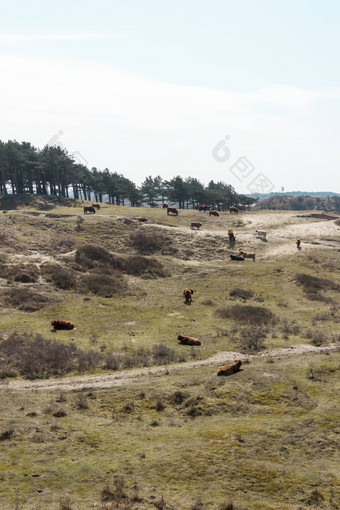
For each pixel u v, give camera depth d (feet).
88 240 194.08
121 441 49.85
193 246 203.00
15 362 79.82
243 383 66.90
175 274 169.89
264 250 202.39
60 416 56.13
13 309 115.75
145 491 39.42
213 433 51.67
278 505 37.99
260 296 145.18
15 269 141.69
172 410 60.23
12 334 96.58
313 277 162.50
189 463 44.52
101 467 43.34
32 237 184.75
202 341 100.01
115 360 82.58
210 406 60.13
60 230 200.34
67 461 44.21
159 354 88.89
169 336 104.37
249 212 300.61
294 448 48.16
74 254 169.37
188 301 139.23
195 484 40.98
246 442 49.26
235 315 122.11
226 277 165.58
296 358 82.69
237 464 44.42
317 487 40.91
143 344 96.89
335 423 53.47
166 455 46.14
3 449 45.42
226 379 69.26
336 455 46.73
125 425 54.85
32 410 56.95
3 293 123.13
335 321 118.11
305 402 59.77
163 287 153.48
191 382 69.00
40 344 90.38
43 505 36.11
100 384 70.59
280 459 45.85
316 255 192.44
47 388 68.39
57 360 81.82
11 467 41.93
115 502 36.96
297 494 39.75
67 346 91.40
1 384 69.82
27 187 398.62
